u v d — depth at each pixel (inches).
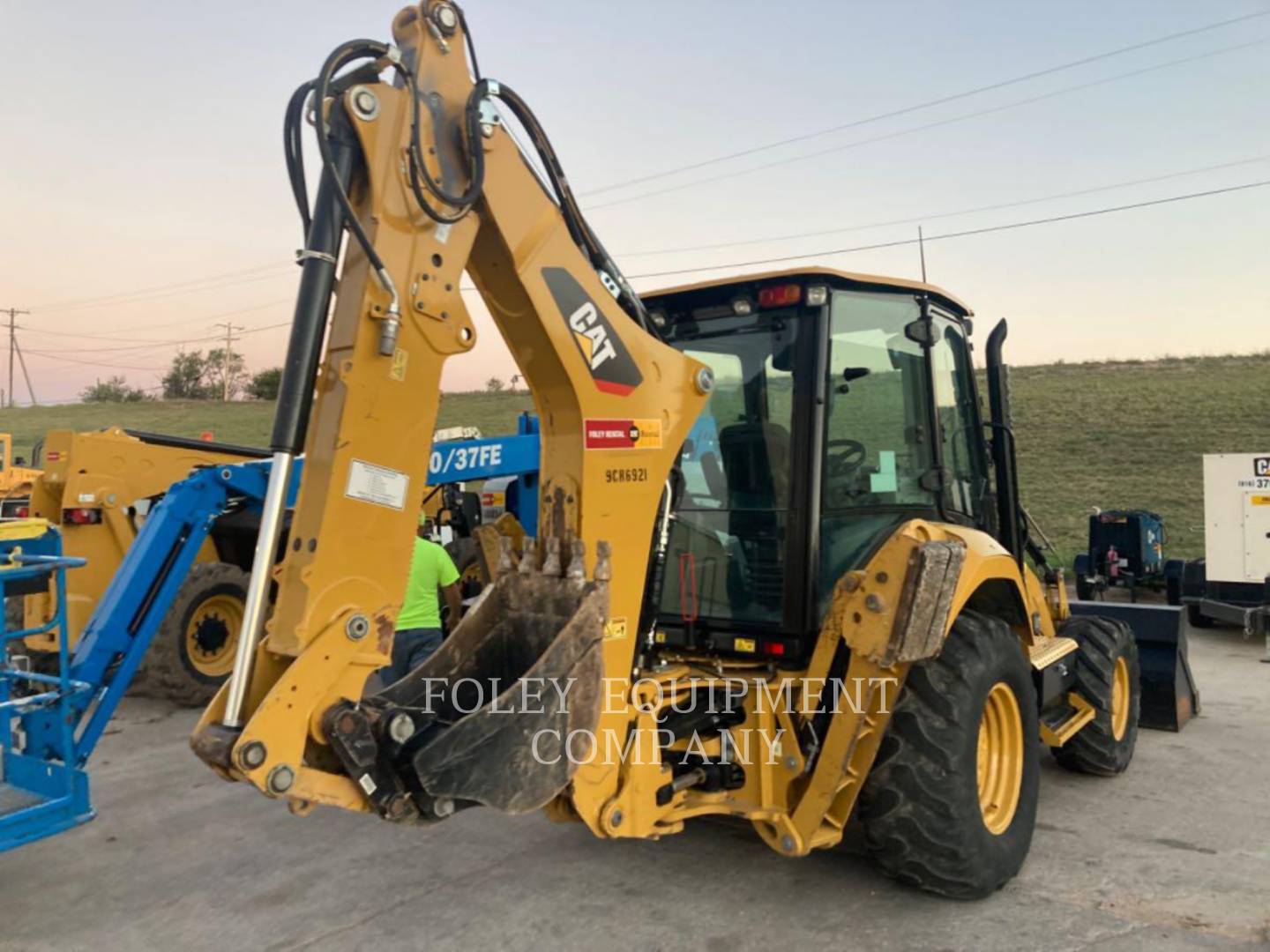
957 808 136.8
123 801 194.5
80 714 181.3
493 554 194.2
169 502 201.3
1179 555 553.3
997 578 159.5
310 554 98.0
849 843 167.2
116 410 1957.4
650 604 132.6
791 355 147.6
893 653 129.2
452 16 109.3
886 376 158.7
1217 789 198.5
